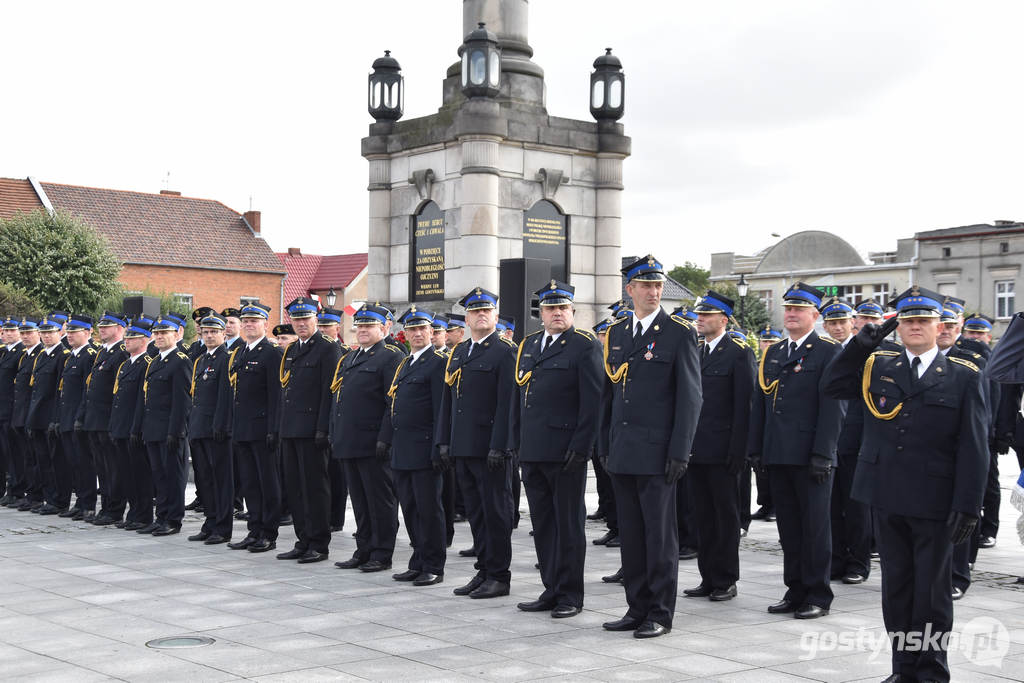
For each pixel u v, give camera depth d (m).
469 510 9.13
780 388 8.13
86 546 11.39
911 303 6.05
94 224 46.06
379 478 9.79
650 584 7.28
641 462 7.35
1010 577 9.62
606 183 18.19
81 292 35.09
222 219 50.28
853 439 9.36
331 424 10.09
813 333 8.36
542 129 17.50
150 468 12.68
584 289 18.08
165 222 48.41
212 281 47.69
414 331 9.58
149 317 13.16
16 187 45.53
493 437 8.50
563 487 7.93
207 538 11.66
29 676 6.25
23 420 14.73
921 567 5.95
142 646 6.95
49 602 8.38
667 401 7.49
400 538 11.84
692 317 12.15
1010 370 5.81
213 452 11.57
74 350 14.02
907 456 5.97
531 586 9.09
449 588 9.02
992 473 11.29
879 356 6.27
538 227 17.58
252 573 9.73
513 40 18.06
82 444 13.71
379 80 18.86
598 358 7.92
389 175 18.59
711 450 8.47
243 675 6.23
